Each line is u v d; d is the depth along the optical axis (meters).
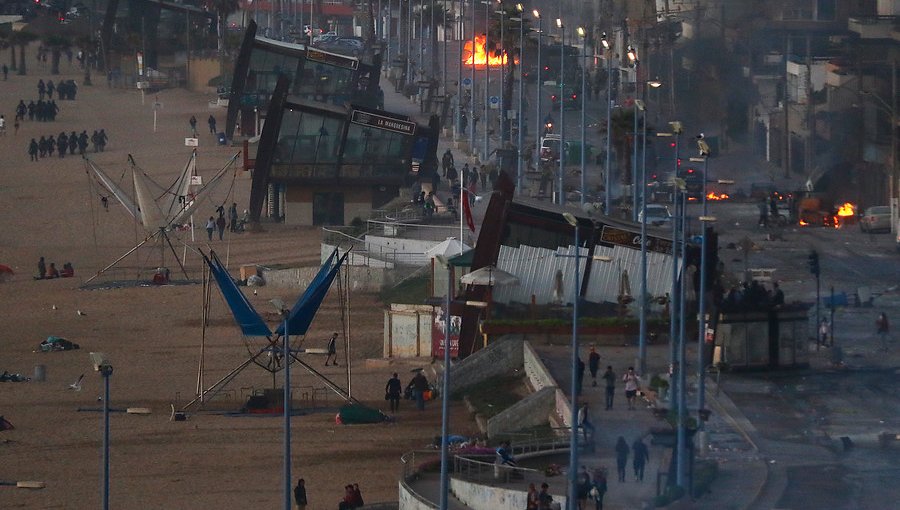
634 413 193.75
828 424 187.75
